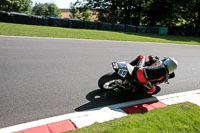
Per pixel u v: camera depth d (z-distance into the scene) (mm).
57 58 7789
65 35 14602
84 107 4008
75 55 8602
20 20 20562
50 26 21859
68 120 3424
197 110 4023
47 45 10180
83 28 23969
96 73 6359
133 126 3207
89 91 4863
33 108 3789
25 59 7207
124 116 3656
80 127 3188
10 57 7258
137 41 15906
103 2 38031
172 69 4492
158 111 3924
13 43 9789
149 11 36438
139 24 38719
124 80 4555
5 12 19594
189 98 4812
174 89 5465
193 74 7172
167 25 38094
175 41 19094
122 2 35812
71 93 4641
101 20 40000
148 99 4664
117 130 3041
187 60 9766
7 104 3844
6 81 5000
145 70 4164
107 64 7609
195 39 24156
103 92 4867
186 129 3258
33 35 12898
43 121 3350
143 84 4277
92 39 14156
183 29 30766
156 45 14625
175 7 34094
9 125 3174
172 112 3842
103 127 3195
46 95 4406
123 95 4836
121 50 10914
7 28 14781
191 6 35125
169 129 3213
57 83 5191
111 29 25734
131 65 4836
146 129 3145
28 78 5363
